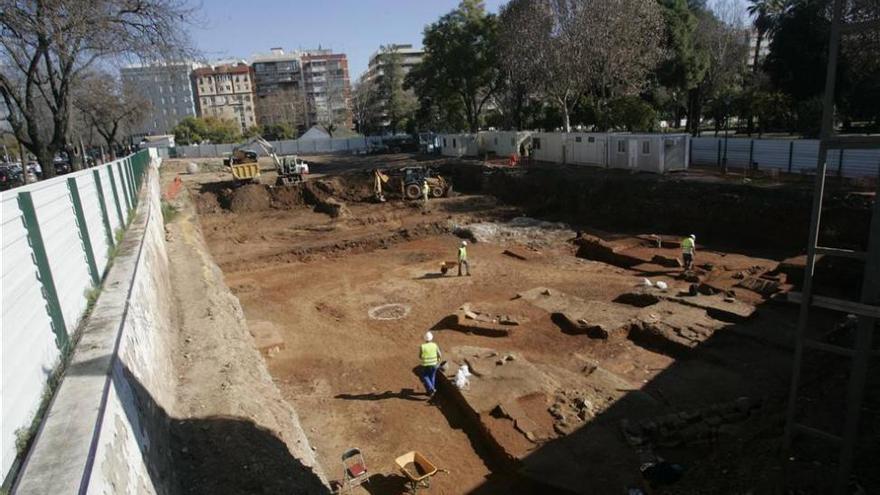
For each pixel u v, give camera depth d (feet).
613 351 47.16
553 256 77.25
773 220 71.00
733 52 165.78
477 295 63.62
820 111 112.57
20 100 50.47
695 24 146.41
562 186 102.78
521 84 146.51
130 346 22.08
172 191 111.55
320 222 103.71
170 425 25.18
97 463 13.38
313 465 28.30
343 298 65.00
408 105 274.16
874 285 19.84
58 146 53.11
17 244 17.57
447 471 33.88
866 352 20.24
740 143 92.63
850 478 22.35
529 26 121.60
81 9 44.27
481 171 124.77
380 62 298.35
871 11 64.85
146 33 49.83
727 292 55.57
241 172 122.01
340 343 52.65
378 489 32.53
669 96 157.38
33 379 17.15
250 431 26.58
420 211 107.14
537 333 51.47
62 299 22.07
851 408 20.85
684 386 40.81
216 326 39.01
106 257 33.78
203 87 394.52
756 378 40.65
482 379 42.19
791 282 56.85
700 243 76.13
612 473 31.45
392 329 55.36
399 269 75.87
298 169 130.41
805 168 81.76
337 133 327.88
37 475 12.46
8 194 17.30
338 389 44.19
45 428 14.46
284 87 409.49
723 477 25.67
